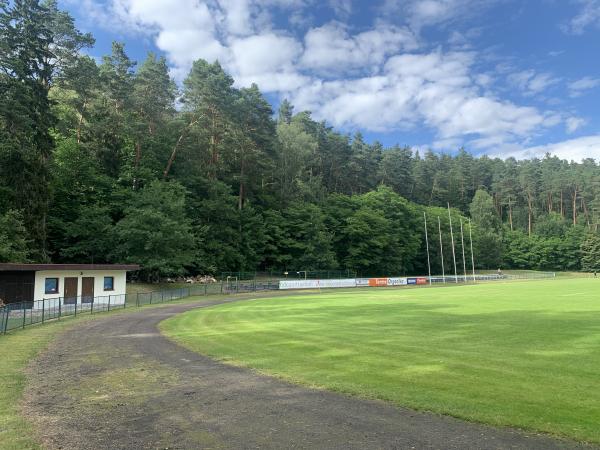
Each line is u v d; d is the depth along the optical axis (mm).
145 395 9898
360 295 48906
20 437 7344
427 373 11359
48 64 48844
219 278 67000
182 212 57062
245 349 15477
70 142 57562
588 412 8125
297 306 34062
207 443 6988
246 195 79688
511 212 158000
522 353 13906
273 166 78062
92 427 7824
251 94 77875
